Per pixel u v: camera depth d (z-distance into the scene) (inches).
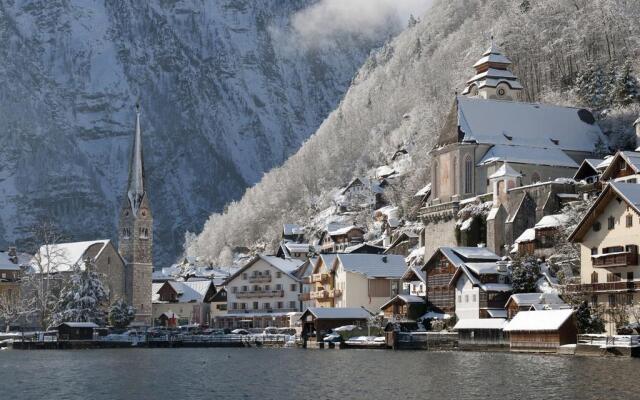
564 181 7608.3
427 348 6683.1
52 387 4485.7
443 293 7234.3
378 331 7578.7
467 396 3725.4
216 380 4680.1
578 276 6387.8
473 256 7199.8
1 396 4146.2
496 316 6599.4
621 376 4178.2
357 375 4667.8
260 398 3895.2
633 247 5634.8
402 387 4087.1
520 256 7027.6
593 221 5915.4
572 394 3668.8
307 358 6072.8
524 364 4894.2
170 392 4185.5
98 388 4416.8
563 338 5629.9
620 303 5693.9
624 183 5748.0
